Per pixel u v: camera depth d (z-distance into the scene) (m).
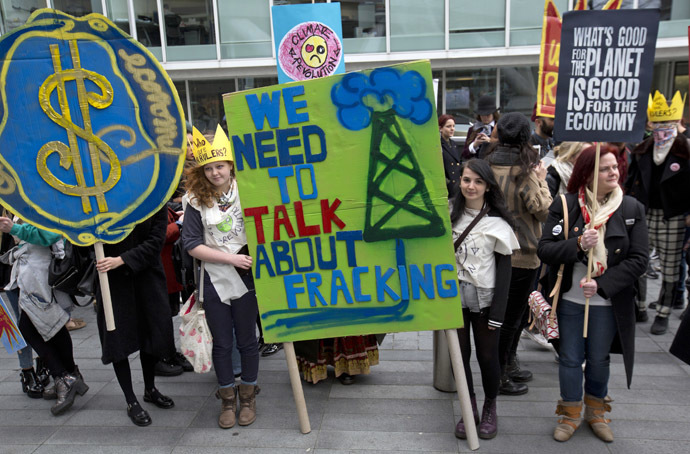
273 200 2.98
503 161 3.30
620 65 2.63
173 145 2.99
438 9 12.20
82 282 3.20
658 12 2.55
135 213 2.99
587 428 3.13
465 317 3.09
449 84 13.09
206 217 3.13
